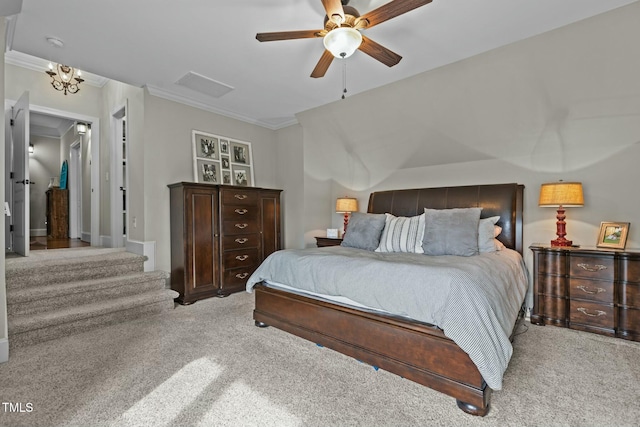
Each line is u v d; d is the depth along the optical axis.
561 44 2.51
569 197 2.80
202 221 3.76
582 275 2.74
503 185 3.39
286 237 5.08
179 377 2.01
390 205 4.16
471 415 1.65
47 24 2.43
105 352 2.37
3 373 2.05
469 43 2.67
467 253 2.74
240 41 2.68
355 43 2.02
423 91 3.38
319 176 4.98
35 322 2.53
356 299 2.15
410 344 1.90
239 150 4.71
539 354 2.32
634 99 2.56
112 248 4.54
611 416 1.63
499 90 3.01
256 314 2.90
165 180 3.87
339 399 1.79
